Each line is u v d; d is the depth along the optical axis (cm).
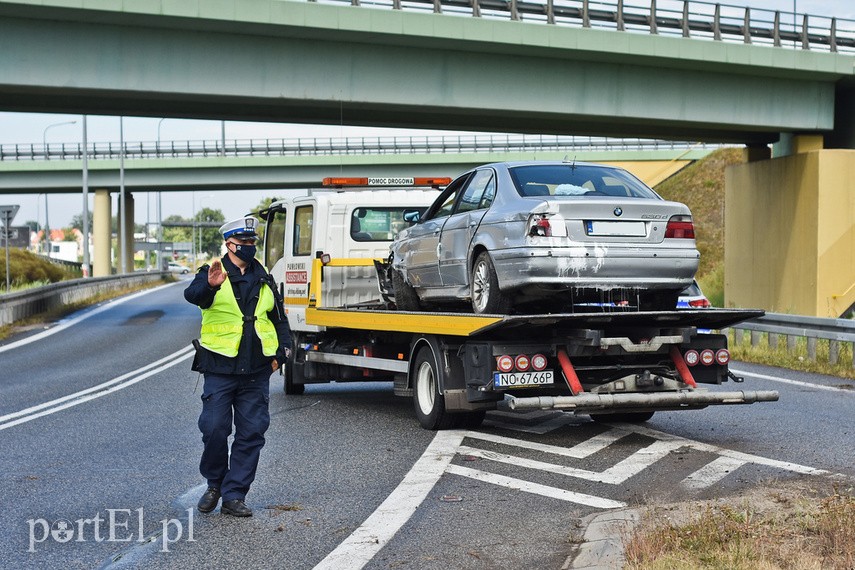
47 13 2523
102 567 577
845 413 1119
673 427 1038
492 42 2823
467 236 1002
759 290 3503
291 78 2780
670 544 543
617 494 725
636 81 3111
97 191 7062
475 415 1026
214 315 684
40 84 2595
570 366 906
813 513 603
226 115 3203
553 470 816
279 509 704
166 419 1153
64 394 1416
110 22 2606
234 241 693
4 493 774
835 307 3184
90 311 3600
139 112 3170
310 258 1387
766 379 1462
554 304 937
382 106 2939
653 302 941
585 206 889
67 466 878
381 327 1106
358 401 1312
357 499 728
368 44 2831
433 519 665
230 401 693
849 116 3438
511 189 958
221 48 2719
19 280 4684
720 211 4934
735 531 559
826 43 3219
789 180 3356
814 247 3222
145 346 2225
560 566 551
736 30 3106
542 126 3491
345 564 565
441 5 2811
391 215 1419
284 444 970
